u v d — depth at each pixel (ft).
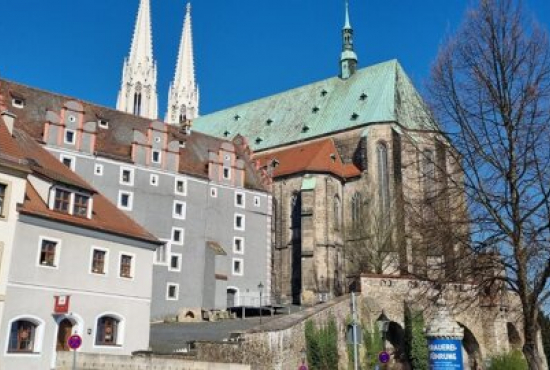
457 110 101.19
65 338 142.82
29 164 145.59
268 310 251.60
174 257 262.06
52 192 145.89
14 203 135.03
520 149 94.89
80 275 146.82
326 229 328.70
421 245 107.24
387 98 364.79
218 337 180.45
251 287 286.05
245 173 310.65
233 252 284.41
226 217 287.28
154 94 525.75
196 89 567.59
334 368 175.11
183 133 305.94
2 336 127.95
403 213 119.75
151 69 526.57
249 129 429.79
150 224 258.78
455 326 103.04
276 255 340.59
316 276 318.04
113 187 252.42
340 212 343.67
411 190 113.29
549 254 92.73
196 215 275.39
